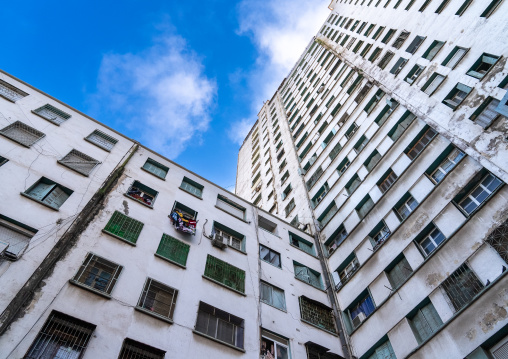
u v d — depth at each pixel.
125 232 15.54
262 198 38.78
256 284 17.81
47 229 13.30
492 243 13.42
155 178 20.08
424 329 14.44
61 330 10.88
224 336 14.38
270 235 22.31
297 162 34.94
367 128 26.56
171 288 14.51
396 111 24.03
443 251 15.09
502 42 18.20
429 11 26.48
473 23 21.06
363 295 18.55
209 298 15.26
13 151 15.41
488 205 14.24
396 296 16.22
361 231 20.97
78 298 11.88
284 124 47.00
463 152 16.94
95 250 13.82
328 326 18.25
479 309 12.47
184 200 19.95
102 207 15.86
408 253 16.97
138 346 11.80
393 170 21.14
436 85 21.48
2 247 11.86
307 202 28.47
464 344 12.35
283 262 20.84
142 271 14.29
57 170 16.11
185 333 13.14
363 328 17.22
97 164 18.12
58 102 20.45
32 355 9.88
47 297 11.32
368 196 22.16
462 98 19.02
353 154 26.44
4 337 9.77
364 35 37.81
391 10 33.53
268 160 44.03
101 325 11.58
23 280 11.31
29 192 14.36
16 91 19.19
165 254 15.85
